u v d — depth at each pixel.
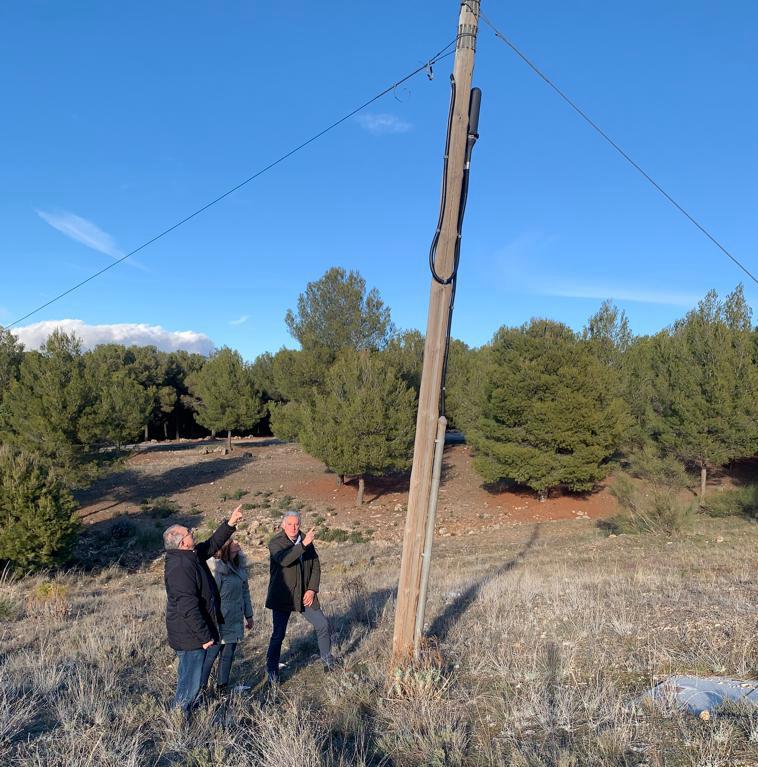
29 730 4.30
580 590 8.41
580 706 4.27
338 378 28.69
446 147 4.82
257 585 14.30
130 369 60.12
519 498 29.45
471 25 4.79
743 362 25.08
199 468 39.50
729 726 3.55
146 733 4.23
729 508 21.72
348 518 27.72
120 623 8.03
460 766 3.56
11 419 25.47
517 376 26.27
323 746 3.99
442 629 6.91
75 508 19.83
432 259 4.83
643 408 29.39
